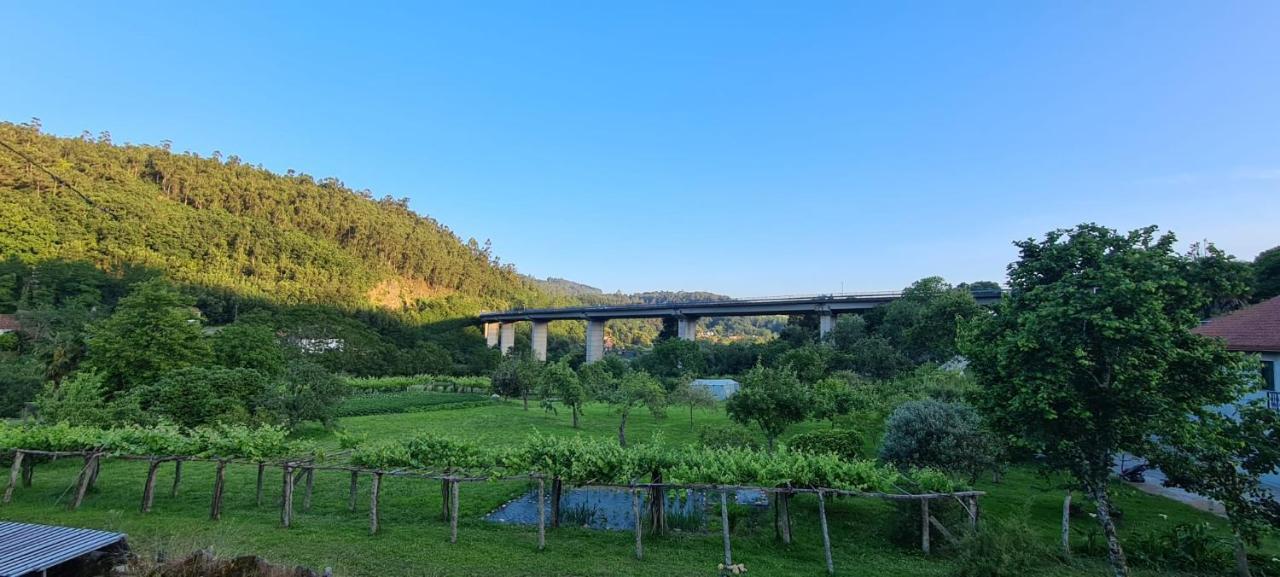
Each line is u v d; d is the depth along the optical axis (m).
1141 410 8.24
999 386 8.98
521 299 182.62
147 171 134.25
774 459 12.08
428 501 15.19
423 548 11.40
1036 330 8.19
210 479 17.22
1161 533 11.59
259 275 117.19
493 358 97.94
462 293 171.00
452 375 82.94
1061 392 8.02
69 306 62.62
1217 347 8.12
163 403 23.25
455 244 197.75
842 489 11.34
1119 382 8.04
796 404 19.72
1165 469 9.70
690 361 74.44
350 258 143.00
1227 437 9.54
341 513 14.09
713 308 83.31
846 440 16.56
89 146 130.12
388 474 12.70
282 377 31.14
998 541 10.09
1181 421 8.20
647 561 10.95
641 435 29.92
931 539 12.05
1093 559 11.16
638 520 11.35
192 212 124.00
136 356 27.50
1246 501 9.88
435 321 126.94
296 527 12.76
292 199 154.62
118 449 14.69
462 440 14.35
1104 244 8.41
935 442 14.69
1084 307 7.91
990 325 9.27
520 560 10.86
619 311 94.00
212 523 13.00
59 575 8.51
